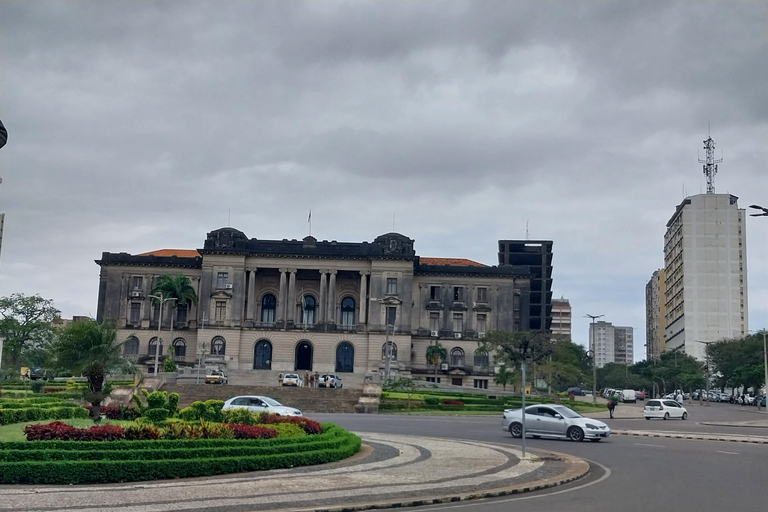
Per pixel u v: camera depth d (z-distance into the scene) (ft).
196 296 472.44
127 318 482.28
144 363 470.80
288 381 354.33
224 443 104.88
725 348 523.29
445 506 79.41
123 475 89.61
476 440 154.71
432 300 490.49
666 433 184.85
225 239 473.26
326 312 473.67
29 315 409.28
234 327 463.01
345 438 126.93
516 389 433.48
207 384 338.13
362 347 465.47
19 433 131.64
